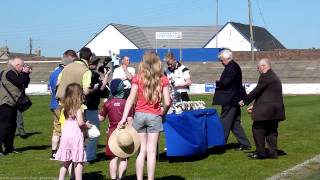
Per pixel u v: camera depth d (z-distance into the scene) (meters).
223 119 13.19
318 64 56.41
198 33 92.88
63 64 11.73
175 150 11.63
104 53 92.75
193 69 58.00
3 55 80.31
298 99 35.34
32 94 46.28
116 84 10.29
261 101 11.57
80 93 8.93
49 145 14.79
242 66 57.06
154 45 93.31
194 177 10.12
